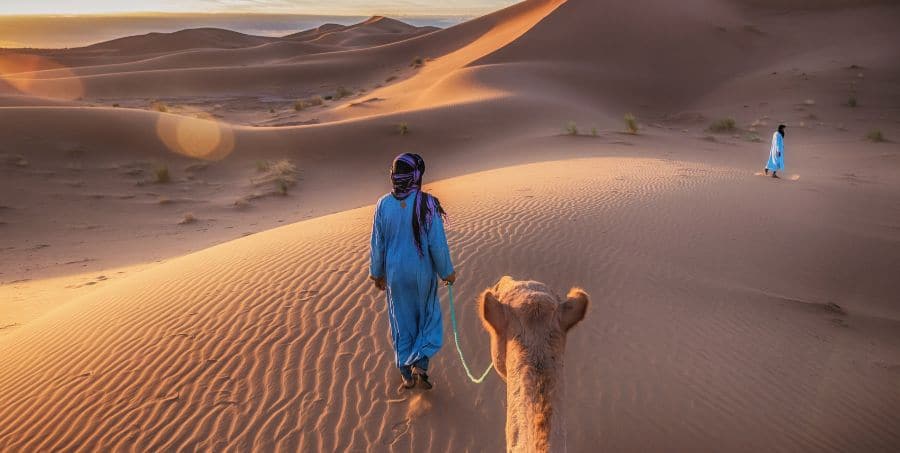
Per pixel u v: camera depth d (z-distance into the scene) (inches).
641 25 2709.2
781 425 220.8
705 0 3189.0
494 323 99.1
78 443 198.7
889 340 317.1
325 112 2144.4
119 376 234.7
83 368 244.7
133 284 351.6
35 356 264.8
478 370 229.6
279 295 292.0
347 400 211.3
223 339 254.2
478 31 4037.9
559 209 465.4
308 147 1268.5
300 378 224.5
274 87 3385.8
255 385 221.8
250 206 944.9
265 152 1233.4
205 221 861.2
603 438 198.8
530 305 97.3
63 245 741.3
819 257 447.2
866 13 2689.5
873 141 1389.0
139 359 245.0
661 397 223.6
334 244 371.9
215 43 7583.7
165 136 1225.4
